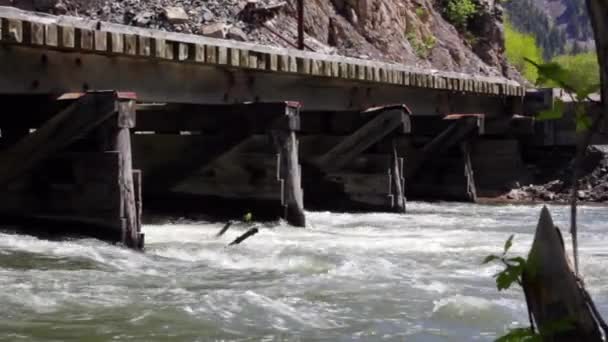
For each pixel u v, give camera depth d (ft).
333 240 53.01
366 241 52.54
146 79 58.70
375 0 133.28
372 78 82.69
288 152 62.49
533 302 6.84
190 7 107.65
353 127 81.51
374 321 27.20
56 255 40.22
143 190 67.00
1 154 48.80
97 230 46.09
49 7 99.45
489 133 107.04
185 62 60.70
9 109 52.31
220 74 65.26
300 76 73.87
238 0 111.75
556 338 6.68
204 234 54.49
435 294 32.07
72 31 51.21
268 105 62.64
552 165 104.78
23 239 44.65
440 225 67.62
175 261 40.55
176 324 26.11
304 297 31.12
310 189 80.02
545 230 6.86
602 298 32.19
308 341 24.36
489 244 51.08
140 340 24.02
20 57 49.78
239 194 63.98
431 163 96.53
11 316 26.61
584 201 98.17
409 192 97.35
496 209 87.40
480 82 101.91
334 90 79.15
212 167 64.85
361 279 35.50
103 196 45.85
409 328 26.32
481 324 27.14
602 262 40.78
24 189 48.78
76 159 46.88
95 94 46.14
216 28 104.42
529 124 105.50
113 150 45.65
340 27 125.59
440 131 95.50
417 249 48.11
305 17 120.06
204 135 64.90
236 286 33.40
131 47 55.52
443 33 152.56
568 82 6.25
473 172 106.11
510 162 104.78
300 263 40.27
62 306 28.35
